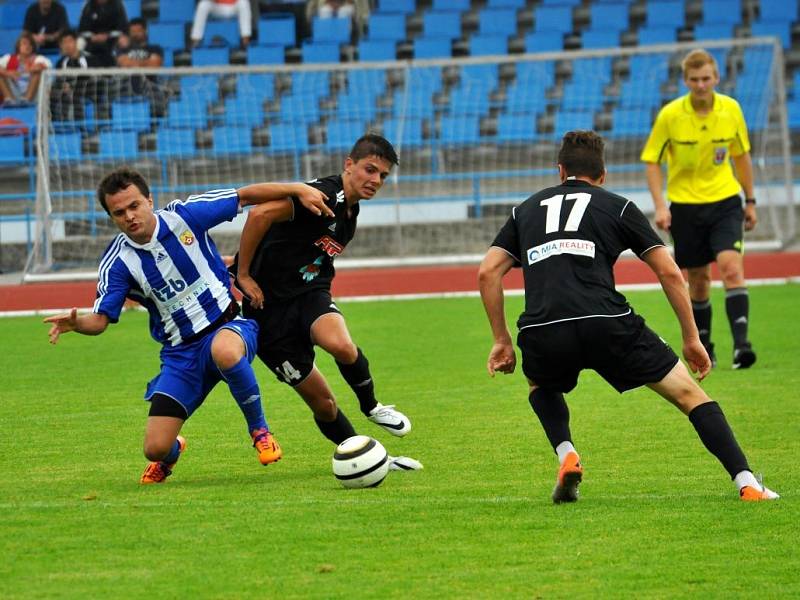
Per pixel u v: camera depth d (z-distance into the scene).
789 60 81.12
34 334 46.97
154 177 66.31
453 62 62.03
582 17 84.56
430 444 24.97
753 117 66.75
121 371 36.94
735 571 15.09
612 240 18.52
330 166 69.19
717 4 82.94
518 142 70.94
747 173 34.56
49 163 62.34
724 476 21.00
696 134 33.62
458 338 42.88
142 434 26.69
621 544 16.36
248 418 21.48
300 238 22.38
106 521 18.00
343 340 22.28
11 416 29.17
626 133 71.12
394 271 61.75
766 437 24.59
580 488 20.22
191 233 21.45
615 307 18.27
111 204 20.66
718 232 34.03
